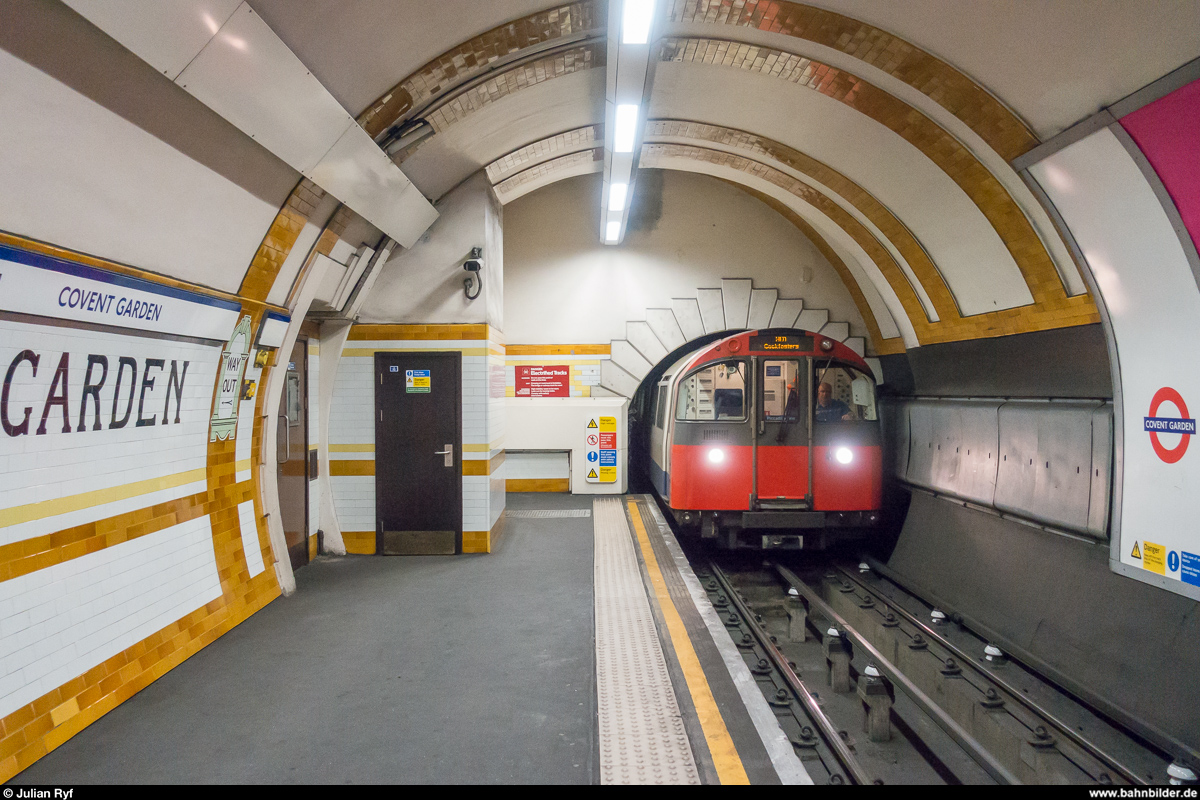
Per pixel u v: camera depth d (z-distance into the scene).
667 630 5.27
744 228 12.22
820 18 5.39
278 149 4.26
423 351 7.62
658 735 3.66
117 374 3.92
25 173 2.92
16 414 3.25
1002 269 6.71
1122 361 5.28
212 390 5.00
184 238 4.12
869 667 5.09
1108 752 4.36
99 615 3.87
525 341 12.33
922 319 8.92
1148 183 4.47
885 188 7.56
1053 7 4.15
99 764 3.34
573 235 12.30
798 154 8.19
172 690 4.19
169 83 3.33
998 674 5.72
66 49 2.79
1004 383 7.56
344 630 5.27
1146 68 4.04
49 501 3.49
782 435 8.44
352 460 7.64
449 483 7.66
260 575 5.88
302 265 5.68
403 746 3.53
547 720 3.82
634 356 12.30
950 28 4.82
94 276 3.51
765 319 12.20
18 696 3.29
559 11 5.29
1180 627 4.71
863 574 8.97
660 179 12.22
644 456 14.34
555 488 12.31
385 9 4.23
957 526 8.13
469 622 5.45
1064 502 6.12
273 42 3.62
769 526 8.37
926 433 9.21
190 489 4.88
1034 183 5.38
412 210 6.71
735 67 6.63
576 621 5.46
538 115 7.19
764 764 3.37
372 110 5.05
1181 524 4.75
